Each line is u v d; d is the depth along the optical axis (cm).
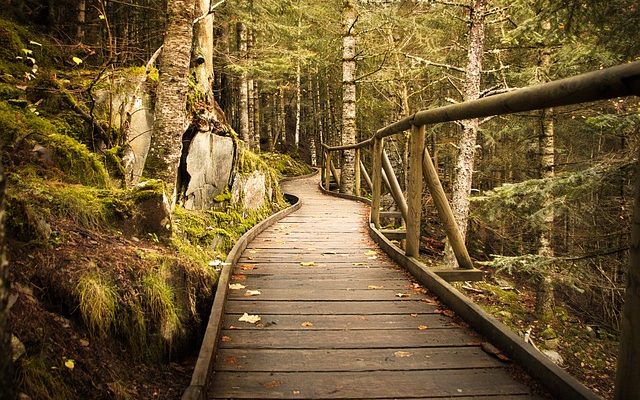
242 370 239
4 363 92
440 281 352
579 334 929
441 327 299
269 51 1277
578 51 693
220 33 1368
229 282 388
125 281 280
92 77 536
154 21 1042
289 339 278
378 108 1800
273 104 2742
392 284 390
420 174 404
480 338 281
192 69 665
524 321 920
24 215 259
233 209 629
